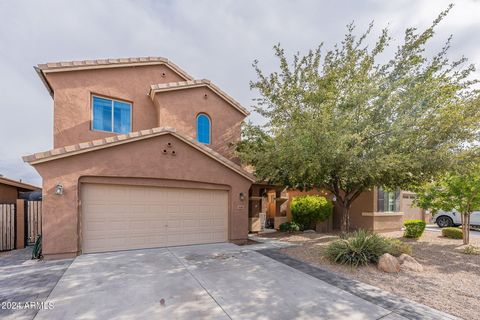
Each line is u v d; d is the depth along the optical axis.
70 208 8.79
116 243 9.75
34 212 11.30
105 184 9.64
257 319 4.64
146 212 10.38
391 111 9.57
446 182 11.39
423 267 8.01
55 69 11.76
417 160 8.73
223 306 5.13
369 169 8.51
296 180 11.10
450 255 9.66
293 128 9.38
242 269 7.56
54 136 11.66
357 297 5.62
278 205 18.53
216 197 11.98
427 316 4.79
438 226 19.83
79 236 9.02
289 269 7.61
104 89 13.04
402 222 17.70
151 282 6.40
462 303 5.40
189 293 5.75
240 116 16.08
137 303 5.23
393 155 8.24
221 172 11.97
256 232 15.40
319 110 9.41
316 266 7.95
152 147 10.38
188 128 14.16
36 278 6.65
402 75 9.71
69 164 8.86
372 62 9.73
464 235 11.93
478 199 10.93
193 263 8.16
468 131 8.36
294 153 9.02
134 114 13.86
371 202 15.77
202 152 11.47
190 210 11.32
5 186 13.89
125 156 9.82
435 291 6.07
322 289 6.06
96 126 12.74
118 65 13.40
